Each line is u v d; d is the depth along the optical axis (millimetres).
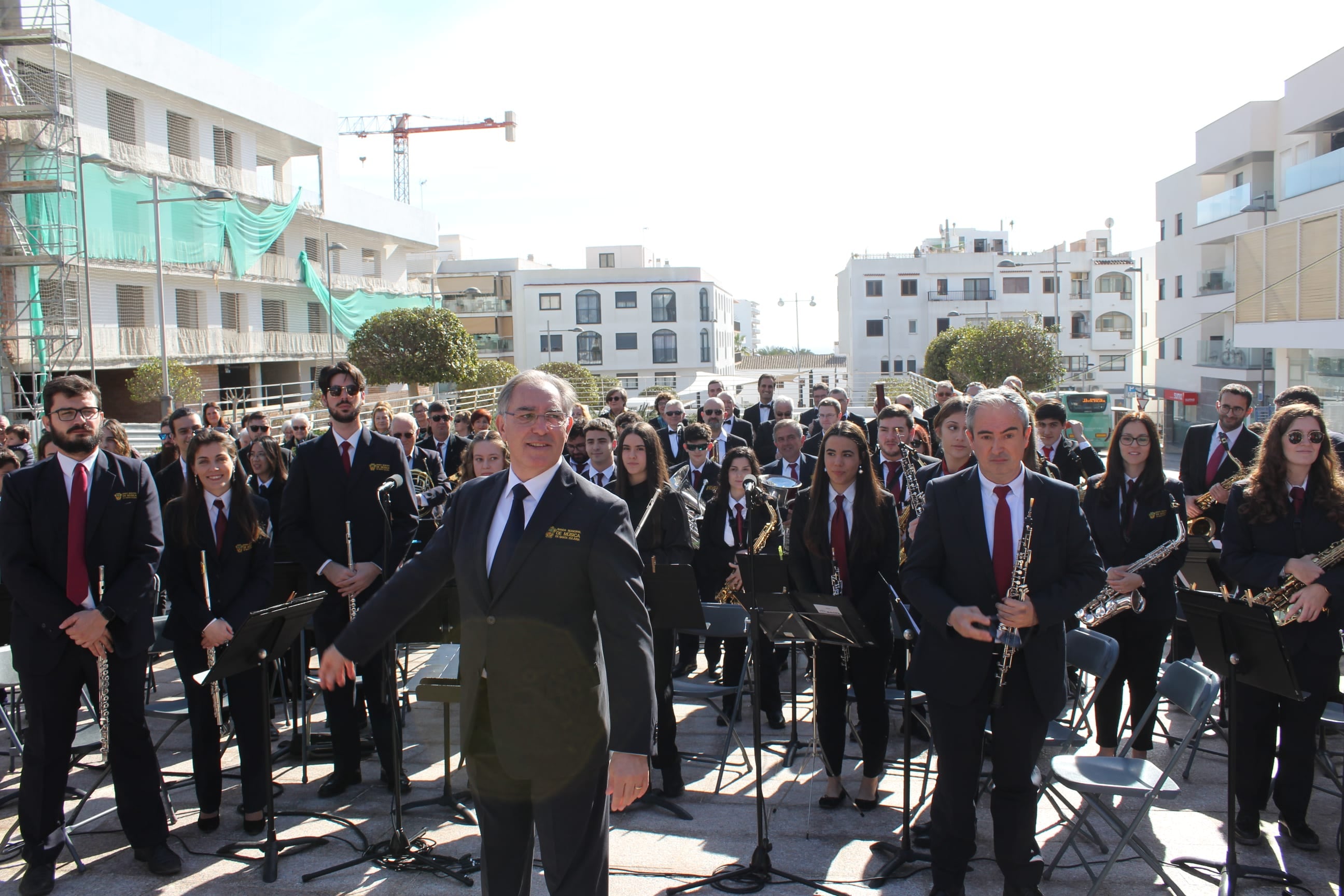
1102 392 26828
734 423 11500
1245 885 3967
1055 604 3605
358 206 38406
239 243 30156
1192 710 3953
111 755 4273
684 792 5090
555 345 55375
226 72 30438
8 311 21891
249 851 4461
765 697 6090
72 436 4340
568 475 3160
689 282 55594
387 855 4336
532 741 3010
